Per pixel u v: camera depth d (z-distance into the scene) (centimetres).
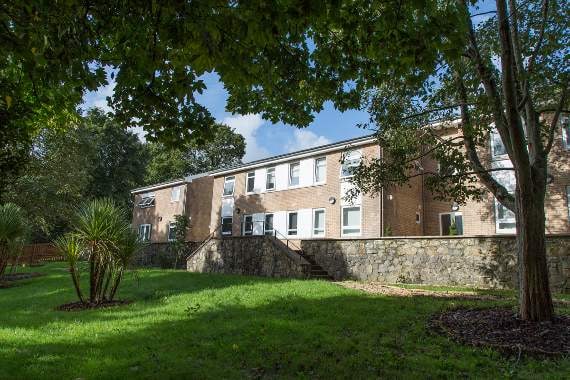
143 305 1023
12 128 728
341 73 631
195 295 1130
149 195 3697
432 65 490
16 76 674
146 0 447
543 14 801
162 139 759
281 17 421
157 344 665
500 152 1773
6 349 641
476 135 972
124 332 743
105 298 1124
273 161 2547
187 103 711
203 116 750
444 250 1416
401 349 628
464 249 1371
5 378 520
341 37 633
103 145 4725
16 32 424
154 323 809
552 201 1619
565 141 1609
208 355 613
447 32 457
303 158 2411
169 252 2525
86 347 655
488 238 1326
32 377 524
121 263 1086
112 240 1073
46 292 1342
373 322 765
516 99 760
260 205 2598
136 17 486
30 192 2695
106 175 4841
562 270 1182
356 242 1645
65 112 1050
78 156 2955
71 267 1059
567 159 1597
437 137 1074
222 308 930
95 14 502
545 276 747
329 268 1712
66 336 721
